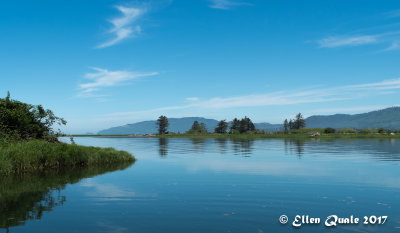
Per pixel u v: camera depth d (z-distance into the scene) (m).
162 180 18.20
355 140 78.88
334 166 24.53
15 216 10.80
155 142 84.75
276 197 13.61
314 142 69.25
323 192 14.64
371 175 19.73
